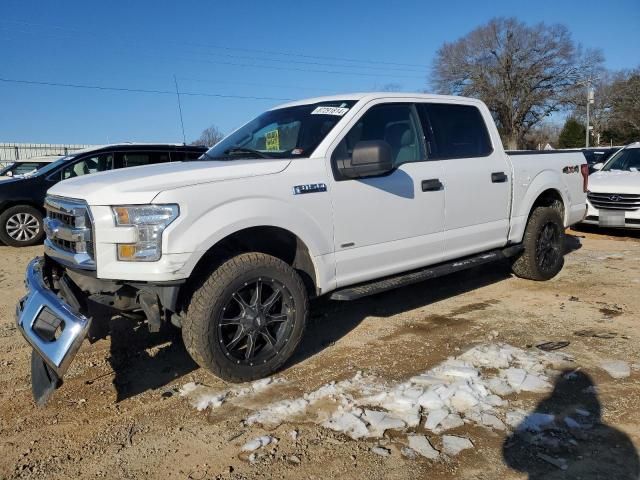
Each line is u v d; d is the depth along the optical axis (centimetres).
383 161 399
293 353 412
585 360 411
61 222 387
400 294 600
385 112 475
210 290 360
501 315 523
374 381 382
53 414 355
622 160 1079
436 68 5869
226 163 407
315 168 412
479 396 354
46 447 318
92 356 445
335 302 571
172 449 312
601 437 310
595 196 948
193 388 382
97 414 353
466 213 522
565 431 316
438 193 492
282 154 434
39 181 987
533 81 5584
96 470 295
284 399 362
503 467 286
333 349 446
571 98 5506
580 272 690
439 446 304
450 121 531
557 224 638
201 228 352
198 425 336
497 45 5559
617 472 280
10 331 511
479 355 418
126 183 354
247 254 379
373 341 461
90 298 368
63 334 318
